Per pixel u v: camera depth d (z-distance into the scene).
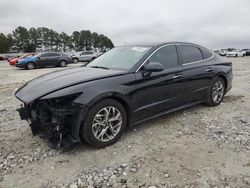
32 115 3.72
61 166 3.24
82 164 3.28
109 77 3.80
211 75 5.42
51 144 3.53
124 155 3.49
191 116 5.07
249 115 5.18
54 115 3.32
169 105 4.62
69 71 4.39
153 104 4.30
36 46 92.38
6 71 17.22
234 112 5.38
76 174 3.07
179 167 3.18
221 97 5.87
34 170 3.16
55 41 94.06
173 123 4.68
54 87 3.50
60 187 2.83
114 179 2.96
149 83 4.16
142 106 4.13
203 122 4.74
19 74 14.62
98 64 4.76
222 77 5.80
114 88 3.69
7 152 3.60
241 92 7.51
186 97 4.94
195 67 5.06
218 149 3.65
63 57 21.56
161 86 4.36
